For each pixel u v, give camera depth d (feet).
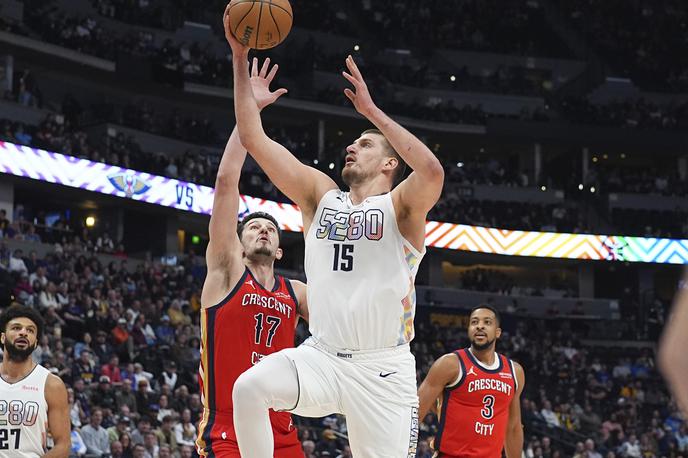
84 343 66.44
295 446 18.97
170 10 127.85
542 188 130.93
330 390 14.55
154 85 114.32
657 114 141.28
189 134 116.67
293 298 19.94
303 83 130.62
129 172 100.58
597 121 137.90
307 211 15.75
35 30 107.86
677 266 129.49
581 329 119.24
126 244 108.68
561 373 99.35
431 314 112.37
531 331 112.27
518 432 26.53
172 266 94.02
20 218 95.04
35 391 21.59
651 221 129.18
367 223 14.92
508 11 152.15
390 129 14.43
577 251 124.26
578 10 156.04
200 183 107.65
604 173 137.49
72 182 95.66
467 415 25.39
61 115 102.58
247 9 14.78
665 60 152.35
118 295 76.89
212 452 18.54
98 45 110.42
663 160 143.23
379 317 14.64
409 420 14.92
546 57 147.84
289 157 15.53
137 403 56.70
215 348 19.08
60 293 72.38
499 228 123.24
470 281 124.88
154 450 50.65
